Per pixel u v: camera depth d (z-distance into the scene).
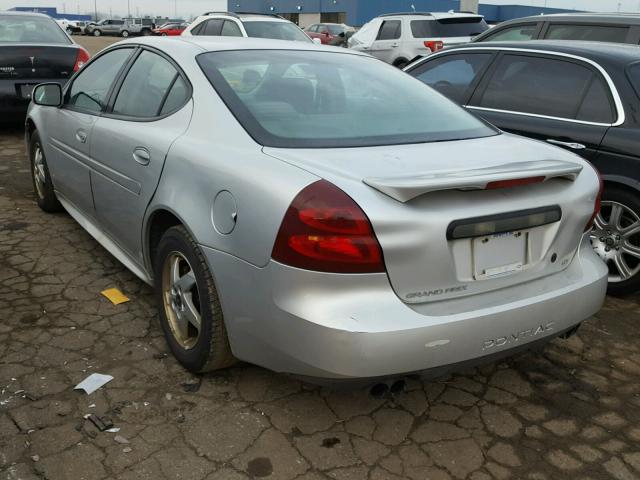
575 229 2.61
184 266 2.89
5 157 7.07
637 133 3.79
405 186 2.08
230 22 11.06
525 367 3.12
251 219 2.29
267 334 2.29
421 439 2.54
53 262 4.09
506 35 7.68
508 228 2.33
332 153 2.46
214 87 2.86
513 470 2.39
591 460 2.47
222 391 2.77
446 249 2.20
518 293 2.42
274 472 2.30
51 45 7.71
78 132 3.85
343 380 2.14
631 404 2.85
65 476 2.23
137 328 3.28
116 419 2.55
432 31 12.78
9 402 2.62
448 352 2.21
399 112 2.99
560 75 4.36
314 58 3.30
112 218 3.50
